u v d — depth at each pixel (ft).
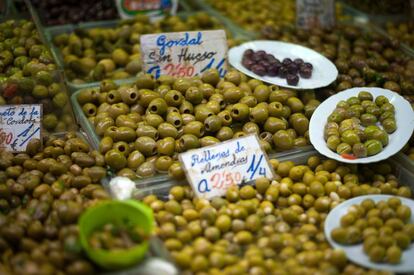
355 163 2.67
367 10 4.42
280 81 3.20
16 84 2.89
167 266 1.98
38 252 2.03
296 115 2.94
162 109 2.91
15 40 3.23
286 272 2.09
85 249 2.00
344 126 2.75
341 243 2.23
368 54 3.64
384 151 2.65
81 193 2.53
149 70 3.27
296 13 4.05
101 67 3.51
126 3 4.13
